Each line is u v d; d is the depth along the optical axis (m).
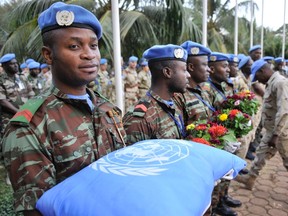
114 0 3.32
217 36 12.73
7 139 0.93
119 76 3.47
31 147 0.90
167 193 0.77
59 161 0.95
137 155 0.95
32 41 6.43
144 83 8.20
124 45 9.21
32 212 0.86
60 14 0.97
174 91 1.83
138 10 9.06
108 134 1.14
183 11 8.26
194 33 8.96
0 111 3.62
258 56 5.93
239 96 2.87
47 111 0.98
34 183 0.88
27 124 0.91
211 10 13.07
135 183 0.79
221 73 2.97
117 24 3.38
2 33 12.47
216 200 2.38
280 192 3.38
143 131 1.63
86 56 1.00
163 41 9.04
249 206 3.05
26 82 4.45
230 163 1.14
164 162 0.91
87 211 0.73
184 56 1.80
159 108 1.76
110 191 0.77
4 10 13.34
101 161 0.93
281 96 2.89
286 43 23.22
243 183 3.46
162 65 1.76
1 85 3.66
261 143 3.29
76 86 1.06
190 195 0.81
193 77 2.42
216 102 2.94
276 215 2.88
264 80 3.24
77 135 1.01
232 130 2.25
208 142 1.75
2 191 3.10
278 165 4.30
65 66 1.00
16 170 0.89
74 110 1.05
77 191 0.79
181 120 2.01
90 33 1.02
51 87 1.06
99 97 1.24
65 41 0.98
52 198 0.80
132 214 0.71
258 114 4.23
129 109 1.75
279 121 2.88
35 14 7.51
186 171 0.89
